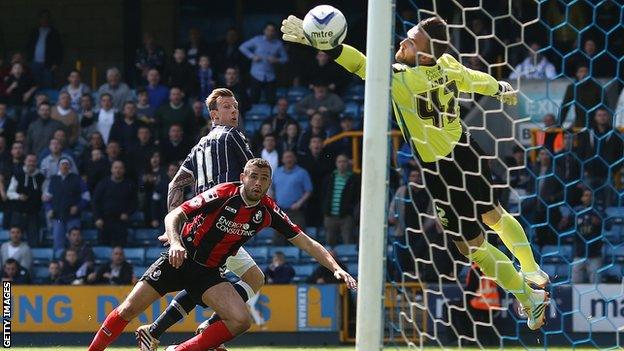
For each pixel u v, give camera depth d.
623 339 22.64
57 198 27.12
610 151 24.67
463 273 22.73
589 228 23.98
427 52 12.65
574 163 24.70
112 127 27.88
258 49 30.92
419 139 12.68
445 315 22.20
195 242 12.18
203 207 11.94
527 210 24.80
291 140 27.05
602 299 22.89
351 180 25.86
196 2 36.62
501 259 13.13
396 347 13.41
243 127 28.73
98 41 36.59
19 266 25.45
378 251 11.09
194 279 12.42
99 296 23.66
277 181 26.36
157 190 27.14
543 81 27.11
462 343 22.00
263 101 31.03
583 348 20.69
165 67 31.27
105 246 26.81
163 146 27.67
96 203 26.89
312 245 12.28
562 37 30.78
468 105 26.81
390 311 13.84
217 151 12.97
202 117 28.66
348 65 12.01
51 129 28.52
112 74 30.28
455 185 12.88
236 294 12.38
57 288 23.62
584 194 24.23
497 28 30.48
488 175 13.13
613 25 31.06
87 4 36.59
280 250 26.95
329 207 25.77
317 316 23.48
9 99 31.47
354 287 12.05
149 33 34.09
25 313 23.59
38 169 27.77
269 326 23.50
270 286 23.55
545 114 26.72
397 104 12.59
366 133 11.16
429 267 22.47
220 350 12.77
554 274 23.84
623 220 24.88
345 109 30.25
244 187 11.92
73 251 25.36
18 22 36.53
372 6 11.16
